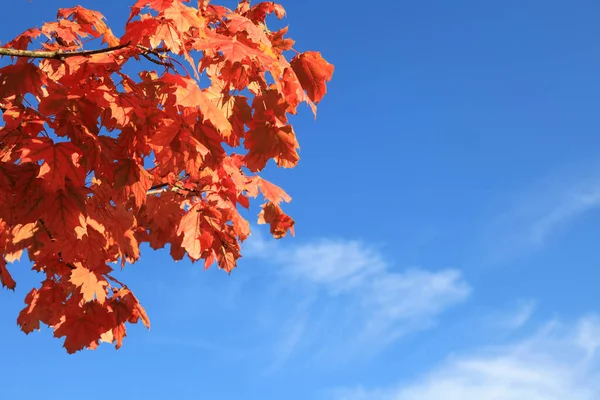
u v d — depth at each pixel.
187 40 3.00
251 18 4.52
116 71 3.06
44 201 3.08
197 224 4.36
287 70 3.41
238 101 3.43
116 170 3.21
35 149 2.82
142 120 3.09
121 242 4.16
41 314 4.73
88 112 3.00
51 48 3.70
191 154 3.16
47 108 2.92
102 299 4.26
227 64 3.39
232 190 4.55
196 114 3.06
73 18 4.01
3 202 3.18
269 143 3.54
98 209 3.94
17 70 3.10
